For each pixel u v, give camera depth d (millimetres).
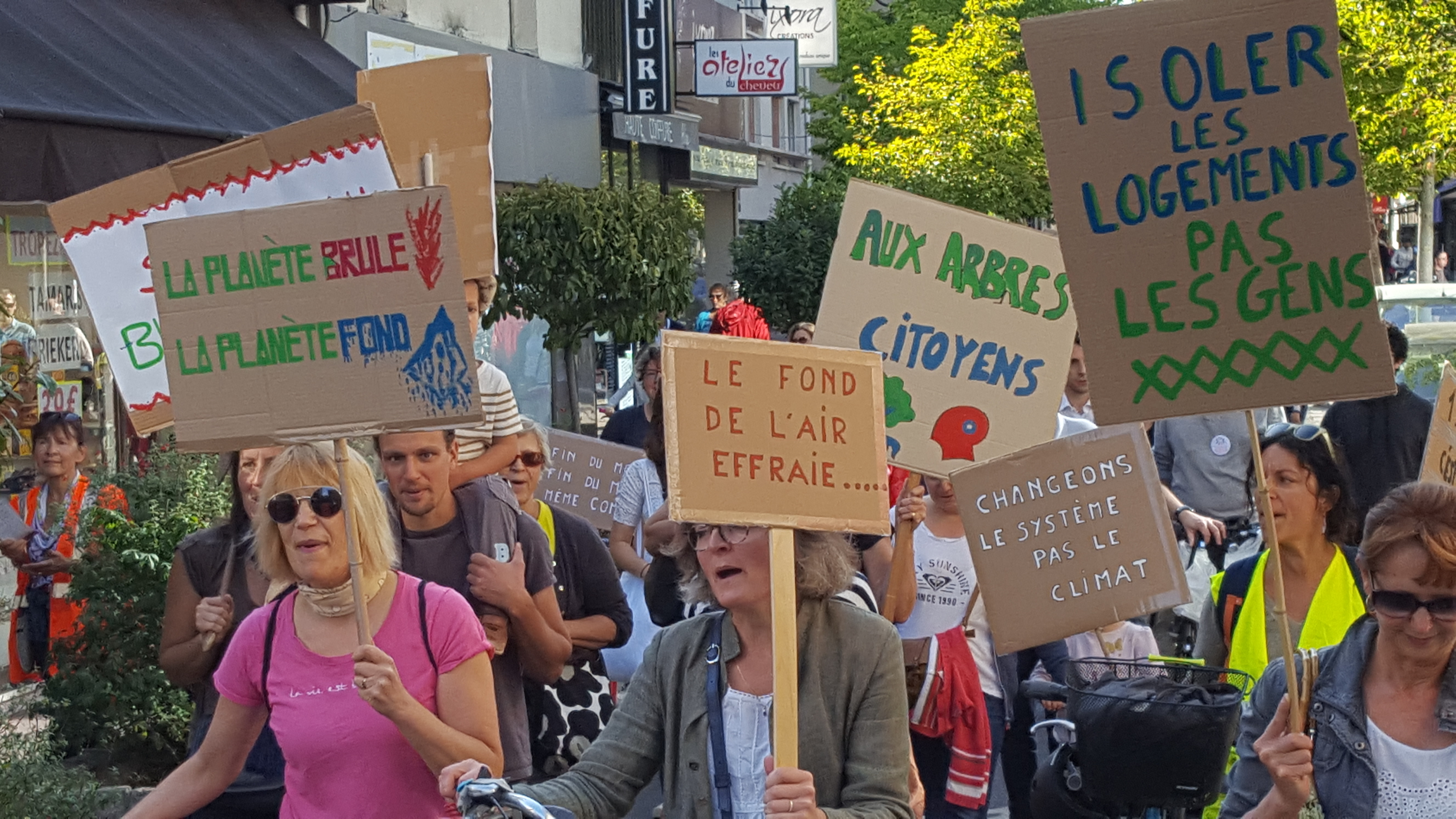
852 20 37688
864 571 5707
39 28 9336
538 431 6332
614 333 14555
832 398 3514
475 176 5684
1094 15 3666
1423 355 12367
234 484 5109
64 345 9711
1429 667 3467
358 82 5660
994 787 7887
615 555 7539
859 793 3408
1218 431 9008
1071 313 5293
